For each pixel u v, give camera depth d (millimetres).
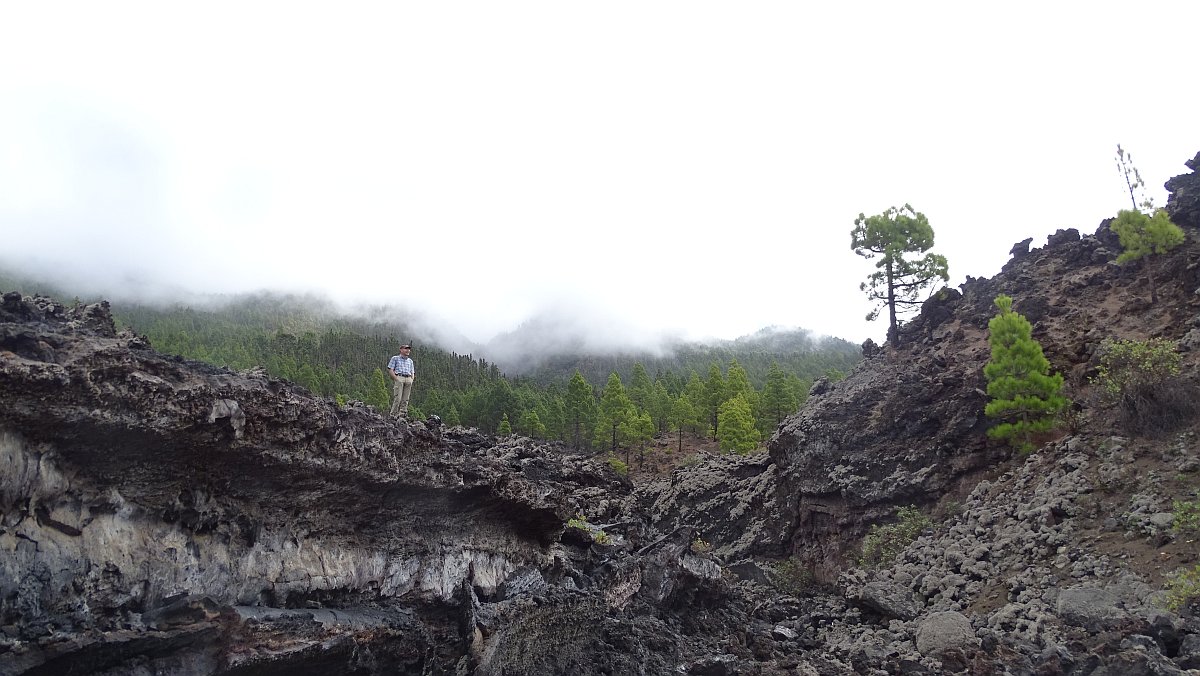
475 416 79938
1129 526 20094
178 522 9680
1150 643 14711
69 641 7941
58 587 8086
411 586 13805
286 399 10734
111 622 8562
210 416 9438
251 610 10219
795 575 30016
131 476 9039
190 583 9641
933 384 31734
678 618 21953
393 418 14445
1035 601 18984
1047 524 22125
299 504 11500
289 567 11250
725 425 66438
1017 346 27094
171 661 8969
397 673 12742
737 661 18625
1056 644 16484
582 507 31406
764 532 34906
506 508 16531
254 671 9852
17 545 7773
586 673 17078
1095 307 32188
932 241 40969
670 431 85812
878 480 30234
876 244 42531
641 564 21500
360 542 12875
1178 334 27016
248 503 10734
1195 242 31891
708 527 38500
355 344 126438
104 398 8344
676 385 107500
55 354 8273
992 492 25969
